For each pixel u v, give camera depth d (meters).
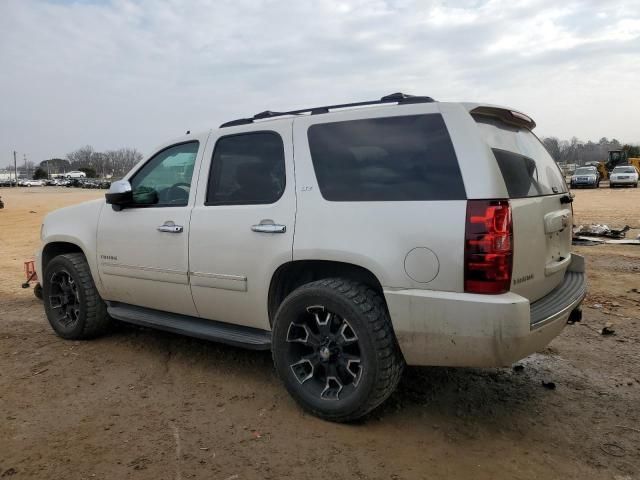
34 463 2.93
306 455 3.01
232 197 3.91
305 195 3.49
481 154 2.97
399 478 2.79
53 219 5.26
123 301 4.73
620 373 4.19
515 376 4.14
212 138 4.13
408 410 3.56
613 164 50.44
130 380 4.08
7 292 7.31
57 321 5.13
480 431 3.29
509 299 2.82
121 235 4.52
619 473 2.83
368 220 3.19
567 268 4.04
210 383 4.02
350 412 3.26
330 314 3.36
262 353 4.66
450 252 2.91
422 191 3.07
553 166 4.02
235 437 3.21
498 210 2.86
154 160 4.57
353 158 3.38
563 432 3.27
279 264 3.54
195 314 4.20
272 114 3.96
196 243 3.99
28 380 4.09
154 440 3.18
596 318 5.68
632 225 14.39
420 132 3.18
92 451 3.05
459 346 2.93
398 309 3.06
